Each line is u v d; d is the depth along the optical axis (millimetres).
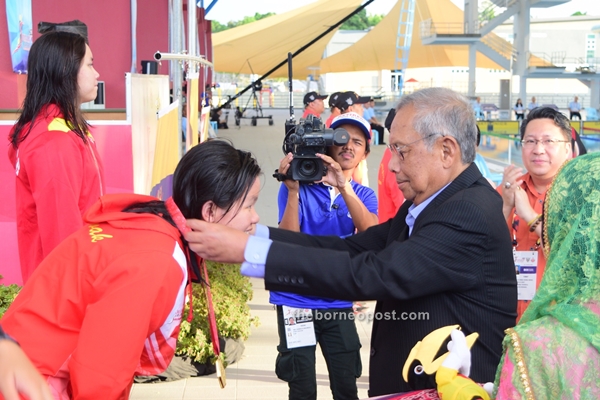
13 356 1371
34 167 2887
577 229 1538
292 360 3135
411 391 1988
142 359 2002
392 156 2133
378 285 1907
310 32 30250
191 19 5305
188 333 4219
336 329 3152
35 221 3057
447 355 1937
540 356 1495
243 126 28578
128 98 4441
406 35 33625
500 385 1546
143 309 1727
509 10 30125
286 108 46875
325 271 1897
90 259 1794
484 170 6309
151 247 1794
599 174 1549
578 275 1537
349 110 5719
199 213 1955
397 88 39031
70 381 1838
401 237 2258
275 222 8812
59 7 6977
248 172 1969
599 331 1474
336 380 3209
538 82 44375
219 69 37219
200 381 4184
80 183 2959
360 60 38500
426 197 2119
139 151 4723
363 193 3449
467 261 1976
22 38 5594
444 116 2035
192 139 5070
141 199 1984
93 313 1711
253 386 4117
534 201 3369
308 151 3053
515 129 18062
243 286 4488
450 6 32938
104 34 7141
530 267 3170
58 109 2963
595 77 31250
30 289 1843
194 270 2031
